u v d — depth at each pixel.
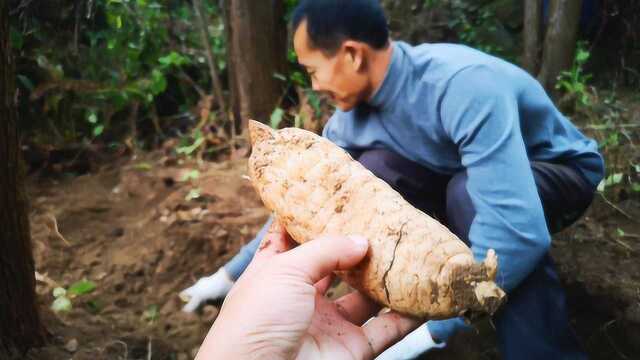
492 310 0.92
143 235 2.60
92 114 3.14
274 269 0.96
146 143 3.38
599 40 4.03
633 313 2.10
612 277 2.25
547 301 1.67
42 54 3.23
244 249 2.04
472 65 1.62
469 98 1.58
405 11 4.30
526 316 1.66
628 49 3.89
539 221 1.53
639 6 3.83
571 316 2.17
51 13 3.31
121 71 3.37
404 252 0.96
